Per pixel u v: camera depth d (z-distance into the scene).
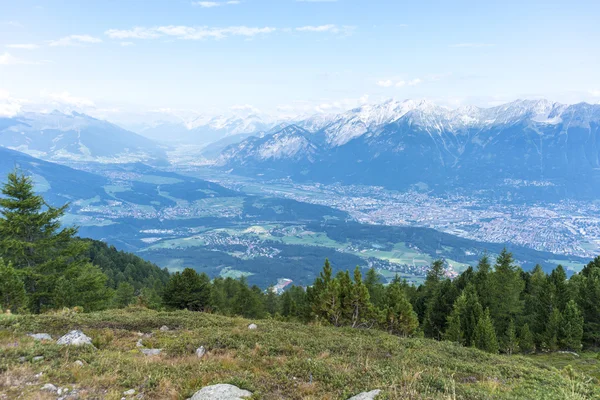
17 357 11.47
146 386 10.19
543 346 39.78
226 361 12.66
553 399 11.18
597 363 32.06
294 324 23.94
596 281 42.75
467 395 10.52
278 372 11.81
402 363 14.43
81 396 9.20
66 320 17.39
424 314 56.22
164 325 19.59
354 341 18.92
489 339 33.91
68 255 30.34
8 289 23.77
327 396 9.86
